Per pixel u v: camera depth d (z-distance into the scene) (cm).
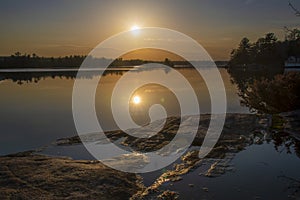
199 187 535
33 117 1477
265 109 1459
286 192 504
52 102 2028
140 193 525
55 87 3319
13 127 1237
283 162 663
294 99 1270
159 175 616
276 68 7088
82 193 514
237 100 1912
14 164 676
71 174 604
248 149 777
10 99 2253
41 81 4447
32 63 11731
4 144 956
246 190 516
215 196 495
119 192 524
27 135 1085
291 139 857
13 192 514
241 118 1178
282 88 1316
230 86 2928
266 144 818
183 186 543
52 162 695
